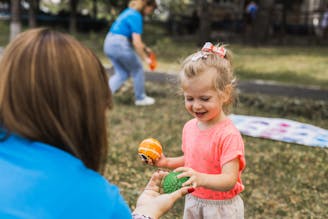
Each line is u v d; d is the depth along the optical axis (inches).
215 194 87.4
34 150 47.8
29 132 47.1
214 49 86.1
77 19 907.4
